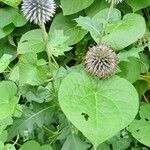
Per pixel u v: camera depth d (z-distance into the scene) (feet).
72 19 1.72
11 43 1.82
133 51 1.43
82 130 1.19
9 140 1.45
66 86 1.27
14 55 1.83
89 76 1.31
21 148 1.45
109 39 1.47
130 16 1.55
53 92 1.40
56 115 1.44
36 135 1.55
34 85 1.37
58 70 1.40
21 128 1.42
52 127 1.52
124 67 1.60
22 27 1.83
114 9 1.58
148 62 1.76
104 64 1.28
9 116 1.43
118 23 1.52
